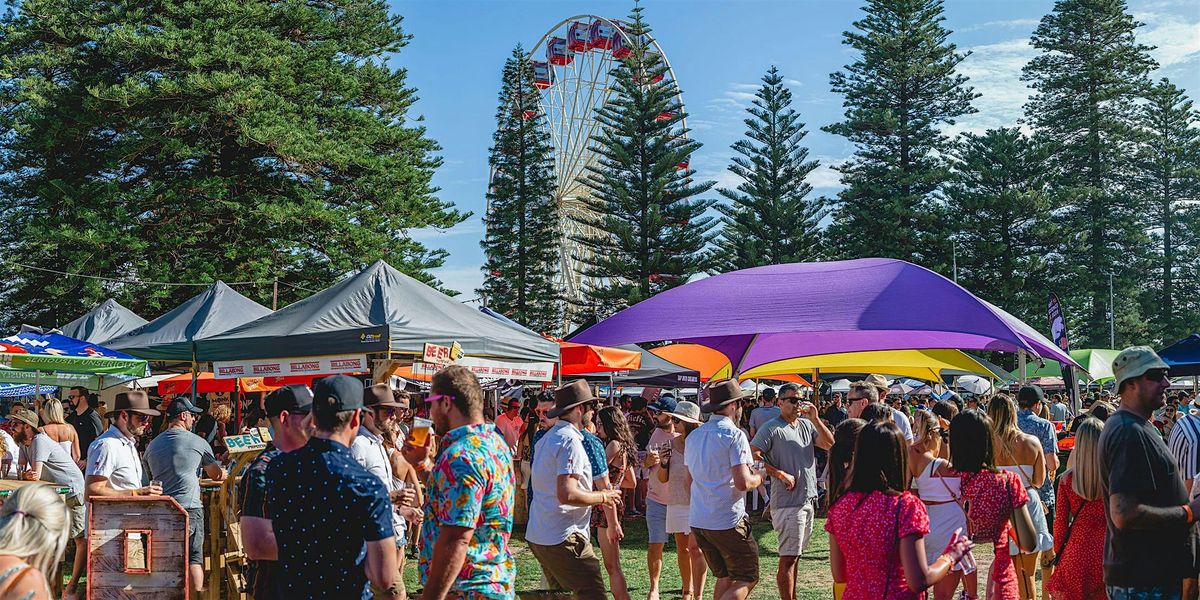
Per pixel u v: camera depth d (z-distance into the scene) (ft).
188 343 32.96
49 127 105.09
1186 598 13.43
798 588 27.02
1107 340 183.32
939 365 43.37
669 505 24.67
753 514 43.55
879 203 176.24
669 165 149.18
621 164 151.33
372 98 127.44
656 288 154.20
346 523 11.16
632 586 27.89
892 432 12.67
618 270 148.66
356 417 11.71
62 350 33.83
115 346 43.65
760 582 27.94
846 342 33.30
